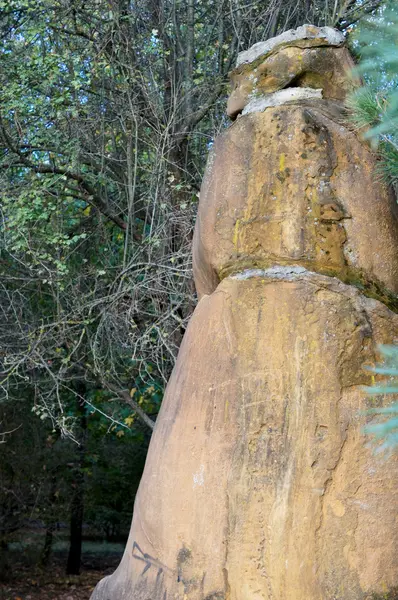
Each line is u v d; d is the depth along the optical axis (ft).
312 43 9.71
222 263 9.21
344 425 8.14
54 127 24.21
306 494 8.00
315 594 7.80
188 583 8.21
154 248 23.20
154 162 23.49
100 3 24.23
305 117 9.18
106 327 23.67
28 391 35.58
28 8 23.40
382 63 5.84
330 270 8.72
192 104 25.81
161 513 8.61
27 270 25.68
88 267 25.53
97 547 54.44
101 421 42.14
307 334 8.39
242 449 8.28
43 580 40.27
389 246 9.05
